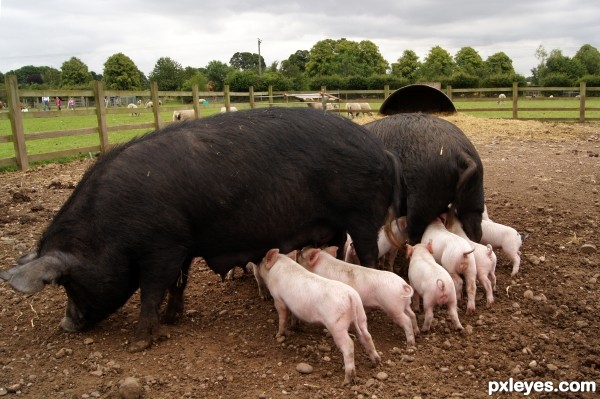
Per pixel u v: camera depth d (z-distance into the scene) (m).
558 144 13.78
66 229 4.19
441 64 74.62
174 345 4.24
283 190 4.28
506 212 7.44
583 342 4.20
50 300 5.11
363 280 4.22
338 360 4.00
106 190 4.10
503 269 5.68
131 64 69.38
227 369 3.87
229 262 4.48
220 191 4.14
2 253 6.19
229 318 4.75
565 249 6.14
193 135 4.27
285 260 4.29
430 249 4.75
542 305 4.83
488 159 11.31
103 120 13.57
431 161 5.02
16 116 11.30
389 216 4.92
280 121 4.40
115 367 3.86
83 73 74.62
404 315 4.11
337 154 4.39
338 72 64.94
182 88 61.78
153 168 4.11
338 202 4.47
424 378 3.73
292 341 4.29
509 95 44.38
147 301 4.22
